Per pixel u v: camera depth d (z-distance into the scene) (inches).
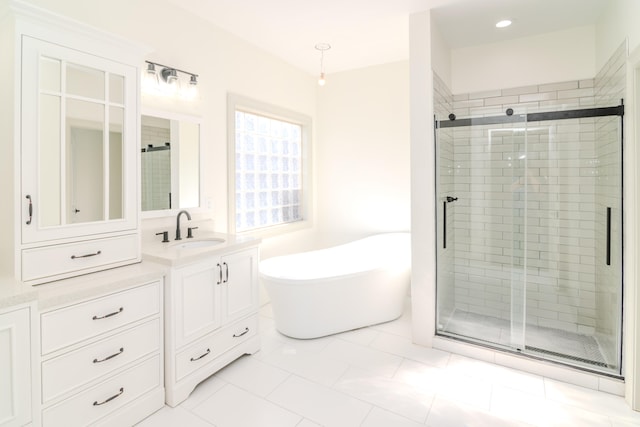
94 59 67.7
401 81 145.1
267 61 133.9
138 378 69.0
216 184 113.2
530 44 113.9
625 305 78.4
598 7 94.8
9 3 54.9
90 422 60.9
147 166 92.9
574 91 108.4
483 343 97.1
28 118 58.7
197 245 98.6
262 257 137.5
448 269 117.2
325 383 83.0
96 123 69.2
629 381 74.7
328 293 105.0
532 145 108.5
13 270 58.1
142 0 89.8
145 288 69.8
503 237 115.0
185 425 68.2
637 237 73.3
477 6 95.0
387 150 149.9
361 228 158.2
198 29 105.3
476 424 68.5
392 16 102.8
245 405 74.6
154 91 93.5
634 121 73.8
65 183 64.5
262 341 105.7
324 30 115.0
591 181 103.1
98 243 69.6
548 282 109.9
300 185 165.0
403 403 75.3
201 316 80.4
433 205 99.8
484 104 121.8
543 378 85.4
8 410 49.8
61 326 56.5
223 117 115.1
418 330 102.8
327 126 164.2
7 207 59.0
